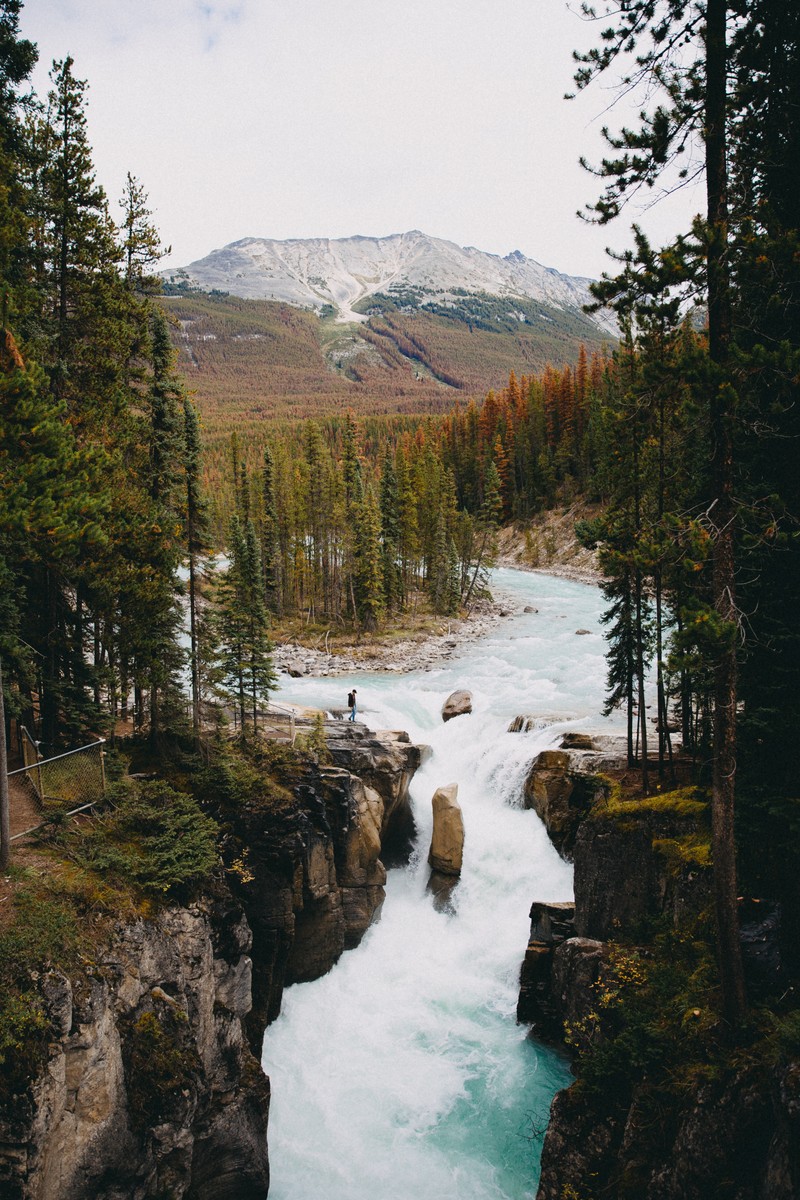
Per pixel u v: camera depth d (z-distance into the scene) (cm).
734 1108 1333
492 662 5778
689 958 1819
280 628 7369
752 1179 1276
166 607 2459
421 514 8912
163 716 2559
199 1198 1812
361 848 2872
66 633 2338
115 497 2238
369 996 2623
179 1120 1566
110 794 2027
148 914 1719
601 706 4266
